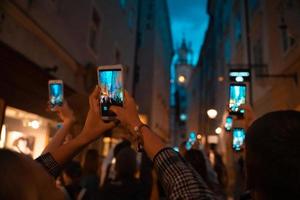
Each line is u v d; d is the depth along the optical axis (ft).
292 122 3.03
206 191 3.11
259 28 38.75
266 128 3.10
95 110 4.37
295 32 25.30
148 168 10.55
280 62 30.22
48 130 13.55
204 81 77.61
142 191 9.78
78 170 11.11
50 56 24.47
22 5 19.02
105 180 10.66
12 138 16.28
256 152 3.10
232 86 7.84
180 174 3.20
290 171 2.88
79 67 29.91
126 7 52.16
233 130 7.64
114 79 4.59
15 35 18.97
